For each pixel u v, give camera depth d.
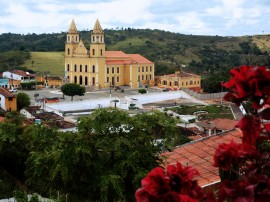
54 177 15.59
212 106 73.75
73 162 15.33
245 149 3.79
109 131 16.31
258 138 3.88
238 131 16.48
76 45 111.12
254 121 3.65
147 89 101.94
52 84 106.25
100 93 95.81
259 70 3.48
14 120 27.03
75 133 16.38
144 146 16.12
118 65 110.62
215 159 3.99
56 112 63.91
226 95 3.64
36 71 126.94
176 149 16.53
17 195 19.81
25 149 25.42
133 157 15.44
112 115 16.34
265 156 3.81
